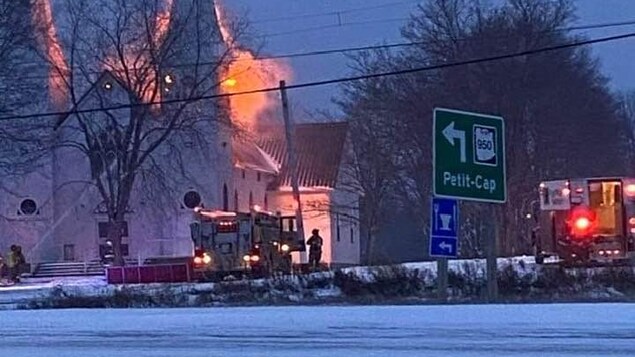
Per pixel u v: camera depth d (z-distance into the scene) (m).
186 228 63.09
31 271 62.16
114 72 54.47
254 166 71.88
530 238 46.31
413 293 21.75
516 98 54.84
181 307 20.47
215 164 63.38
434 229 16.02
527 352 10.76
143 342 12.63
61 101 58.41
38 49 53.88
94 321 15.43
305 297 22.17
